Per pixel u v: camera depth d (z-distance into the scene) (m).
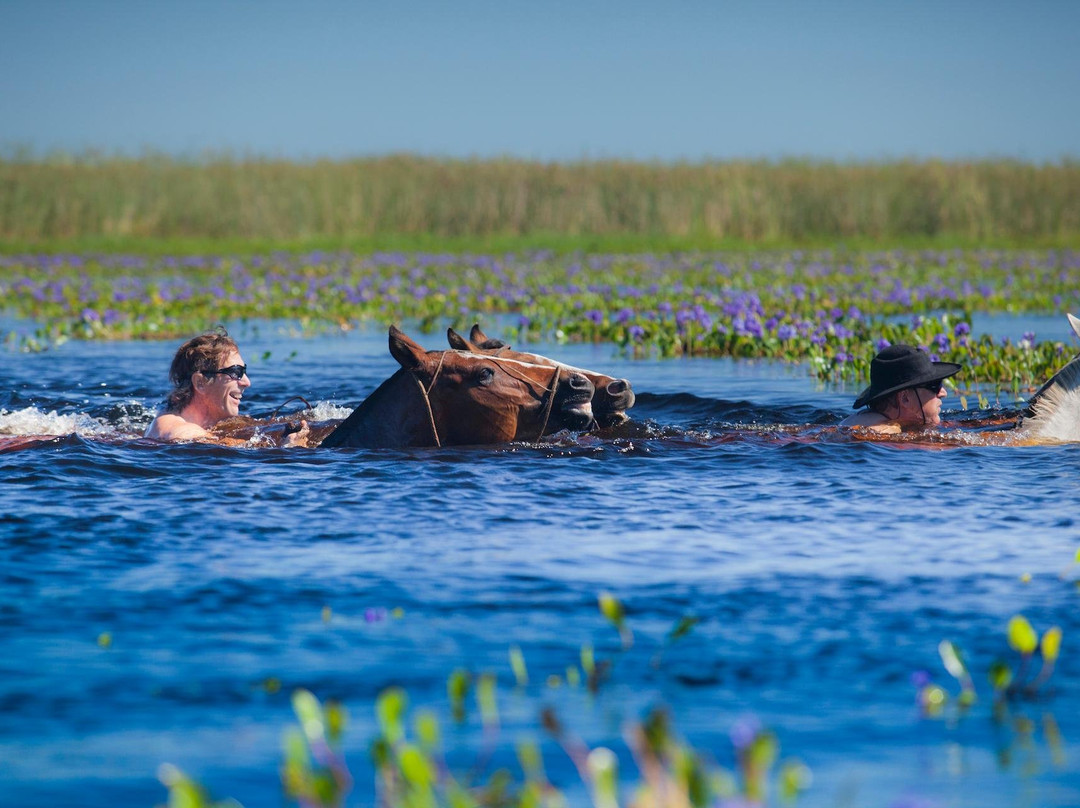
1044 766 8.01
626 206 116.50
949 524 14.41
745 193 113.44
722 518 14.80
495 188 116.62
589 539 13.82
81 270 81.38
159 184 114.38
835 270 75.44
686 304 52.16
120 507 15.06
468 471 17.30
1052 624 10.74
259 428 20.83
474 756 8.20
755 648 10.23
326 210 114.69
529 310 52.19
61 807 7.47
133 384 30.52
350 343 43.12
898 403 20.88
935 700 9.10
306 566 12.66
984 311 53.19
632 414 24.92
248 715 8.89
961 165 115.31
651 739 6.94
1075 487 16.25
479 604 11.42
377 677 9.61
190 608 11.29
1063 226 111.94
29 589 11.82
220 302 56.00
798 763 8.09
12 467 17.00
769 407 24.75
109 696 9.23
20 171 111.12
